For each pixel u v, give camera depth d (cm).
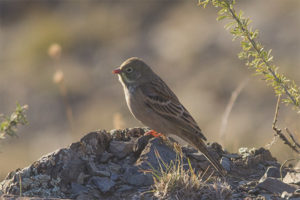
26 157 2928
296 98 1048
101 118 3378
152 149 1108
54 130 3381
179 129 1234
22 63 4353
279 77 1043
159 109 1248
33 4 5225
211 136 2758
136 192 998
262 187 992
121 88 3712
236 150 1402
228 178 1070
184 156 1113
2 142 1029
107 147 1137
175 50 3884
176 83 3547
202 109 3128
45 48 4381
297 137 1214
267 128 2614
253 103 2942
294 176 1030
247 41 1038
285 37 3459
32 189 1015
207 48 3747
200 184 956
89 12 4919
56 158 1045
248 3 3972
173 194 945
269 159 1169
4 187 1035
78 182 1039
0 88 4041
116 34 4488
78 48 4409
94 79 3916
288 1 3778
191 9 4412
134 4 4809
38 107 3669
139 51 4112
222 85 3303
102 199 995
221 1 1029
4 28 5041
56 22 4803
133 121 3231
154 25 4425
